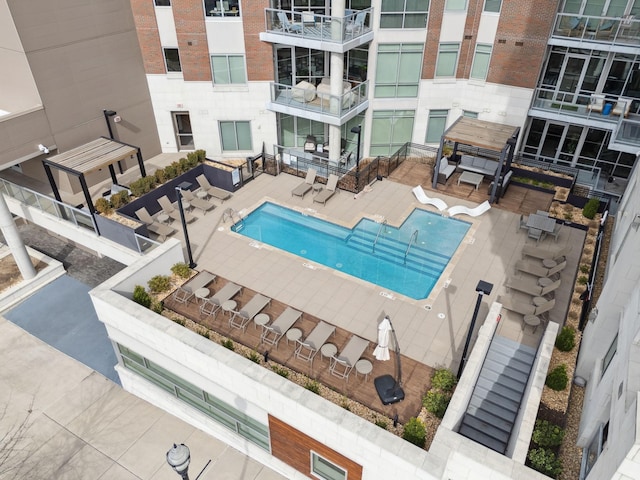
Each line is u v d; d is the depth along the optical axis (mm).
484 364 14203
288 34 21922
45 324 18797
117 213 19703
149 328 13547
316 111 22969
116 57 22109
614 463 8492
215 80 23922
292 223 20844
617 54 21812
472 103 24922
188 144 26547
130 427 15359
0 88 20391
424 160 25719
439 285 16938
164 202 20469
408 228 20453
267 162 25047
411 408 12469
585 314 14875
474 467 10016
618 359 10641
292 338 13977
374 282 17453
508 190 22781
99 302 14297
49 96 19938
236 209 21391
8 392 16219
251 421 13711
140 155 21125
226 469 14227
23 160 19734
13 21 17969
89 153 20156
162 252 16594
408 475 10430
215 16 22141
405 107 25062
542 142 25641
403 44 23172
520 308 15336
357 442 10852
